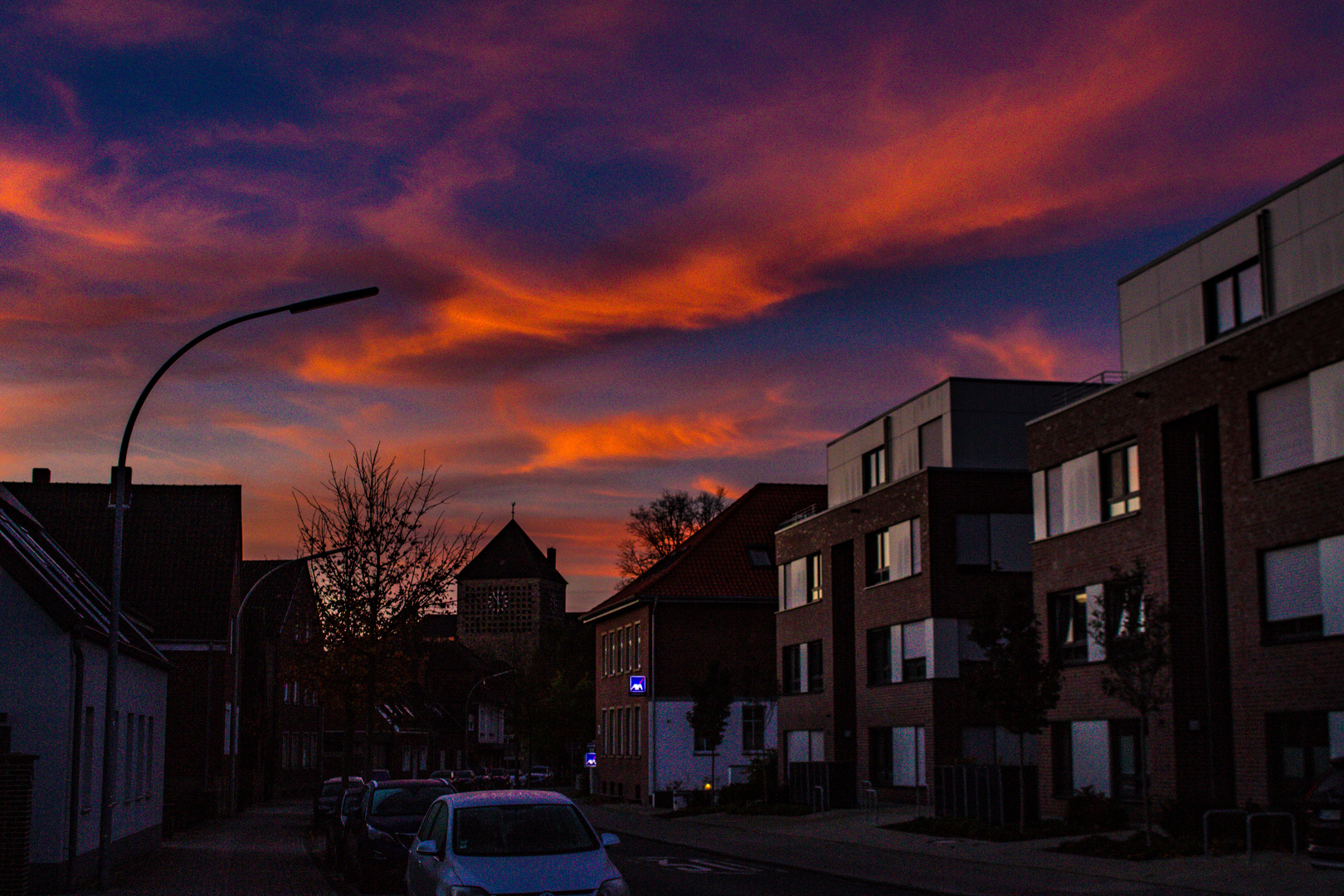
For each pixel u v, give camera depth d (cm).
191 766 5225
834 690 4312
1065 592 3038
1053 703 2650
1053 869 2159
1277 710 2338
